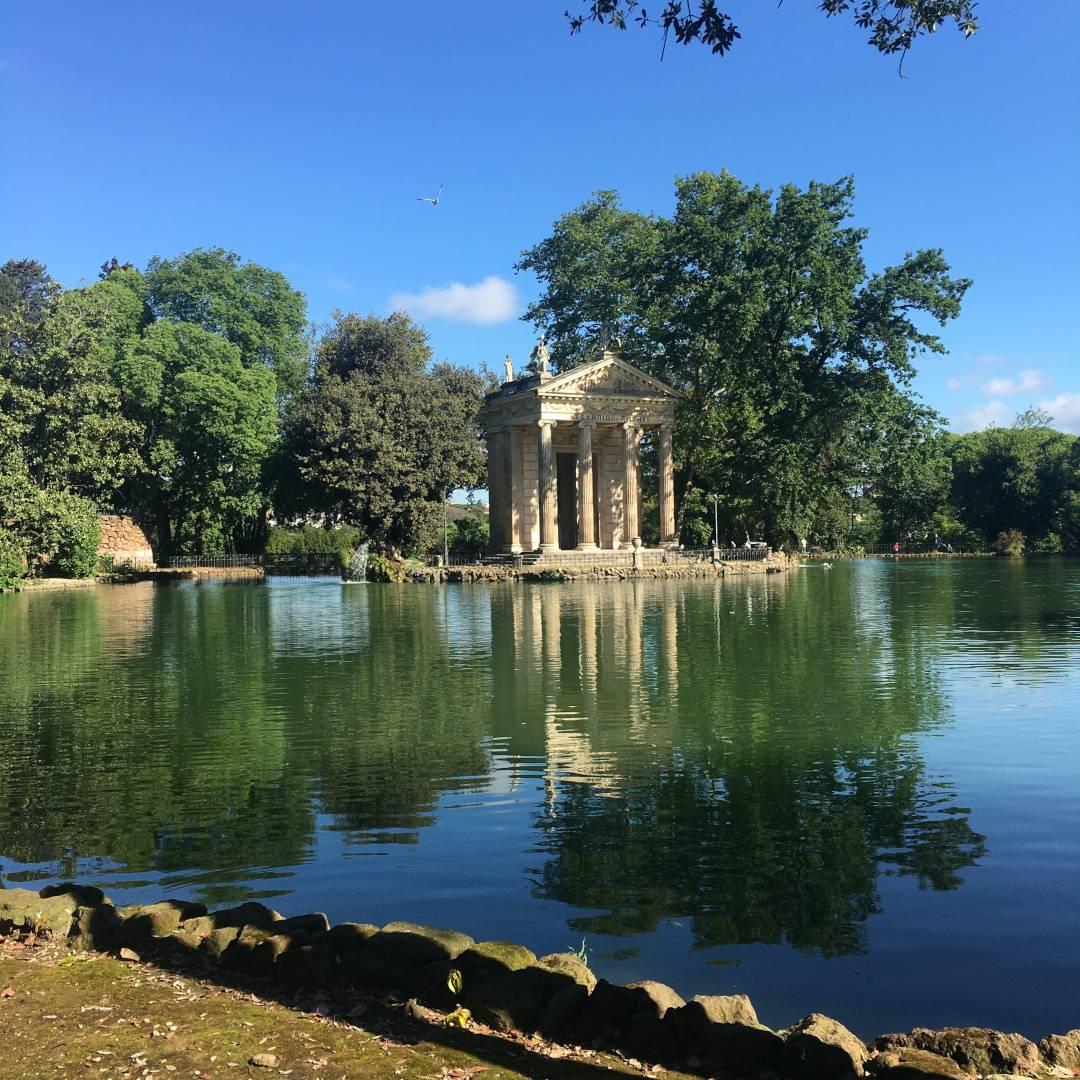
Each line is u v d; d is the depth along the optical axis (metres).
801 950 8.95
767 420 83.31
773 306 80.62
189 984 7.77
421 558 90.00
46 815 13.42
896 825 12.49
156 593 63.91
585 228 96.88
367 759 16.39
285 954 7.89
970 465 136.12
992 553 130.75
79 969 8.09
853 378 81.25
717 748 16.86
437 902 10.18
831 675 24.59
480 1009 7.20
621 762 15.99
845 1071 6.25
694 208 82.00
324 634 36.22
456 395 89.75
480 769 15.65
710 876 10.84
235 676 25.78
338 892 10.47
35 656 30.47
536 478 92.88
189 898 10.38
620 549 89.75
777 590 59.50
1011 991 8.14
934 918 9.61
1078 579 68.00
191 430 89.88
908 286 79.12
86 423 76.25
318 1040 6.66
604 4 12.84
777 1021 7.67
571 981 7.33
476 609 47.00
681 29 12.65
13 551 67.31
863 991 8.17
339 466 82.38
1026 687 22.36
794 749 16.69
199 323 99.31
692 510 104.00
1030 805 13.21
